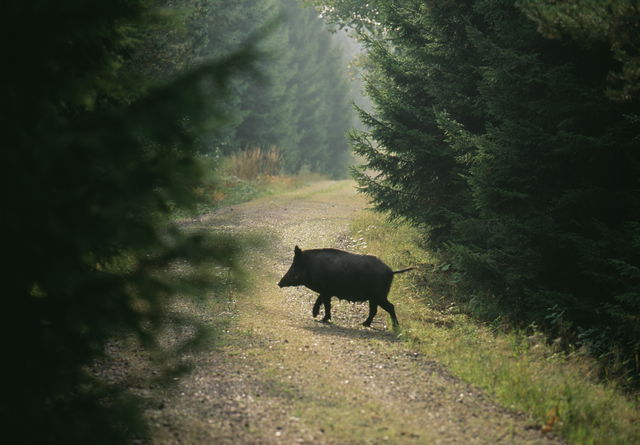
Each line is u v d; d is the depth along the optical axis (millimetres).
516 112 23922
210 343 12148
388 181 34719
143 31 11484
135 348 17328
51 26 8594
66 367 10172
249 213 51375
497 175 23484
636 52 19422
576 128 22719
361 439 11938
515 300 23672
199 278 10461
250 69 8961
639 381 18719
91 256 10680
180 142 9375
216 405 13430
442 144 32219
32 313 9570
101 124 8828
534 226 22234
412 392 14883
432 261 32000
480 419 13398
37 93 8805
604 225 21203
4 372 9438
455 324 22703
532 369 16938
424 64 33094
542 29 20250
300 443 11633
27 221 8273
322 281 22578
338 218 50500
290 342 19000
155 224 10516
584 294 22672
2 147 8156
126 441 10562
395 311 24375
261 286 27703
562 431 13047
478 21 29859
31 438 9578
